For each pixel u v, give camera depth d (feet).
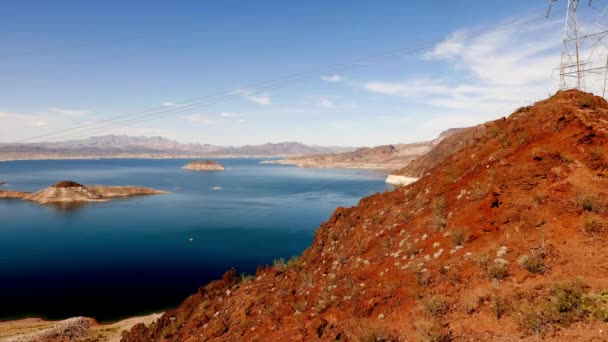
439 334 28.35
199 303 66.64
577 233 32.27
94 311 114.83
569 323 24.98
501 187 40.91
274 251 189.78
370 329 32.12
